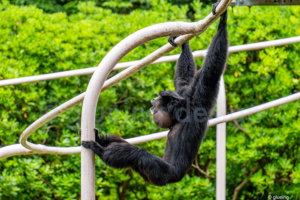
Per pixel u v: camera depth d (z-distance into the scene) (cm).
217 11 411
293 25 1071
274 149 996
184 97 638
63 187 1007
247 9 1112
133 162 535
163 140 1035
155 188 1066
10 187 953
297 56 1034
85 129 446
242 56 1047
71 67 1067
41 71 1095
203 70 573
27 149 633
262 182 981
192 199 1027
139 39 427
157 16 1232
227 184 1103
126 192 1162
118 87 1082
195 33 443
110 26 1191
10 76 1012
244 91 1045
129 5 1689
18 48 1095
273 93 1028
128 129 1027
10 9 1290
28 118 1047
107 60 430
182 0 1748
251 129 1008
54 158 1041
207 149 1042
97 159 1005
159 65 1078
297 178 970
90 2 1455
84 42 1134
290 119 997
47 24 1200
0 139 1030
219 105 819
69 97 1061
